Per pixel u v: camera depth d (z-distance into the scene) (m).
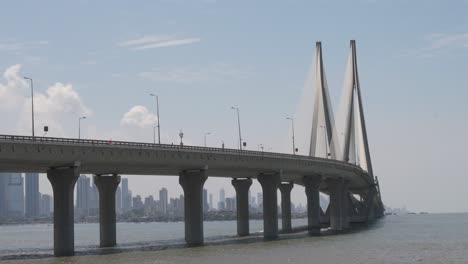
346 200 198.50
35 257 97.38
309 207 171.25
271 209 146.50
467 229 187.00
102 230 120.12
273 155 143.88
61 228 99.12
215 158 125.44
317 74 196.88
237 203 157.75
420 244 119.56
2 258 96.38
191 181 124.00
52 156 94.25
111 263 85.69
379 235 151.75
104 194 120.75
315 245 117.06
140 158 108.38
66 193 99.44
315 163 163.50
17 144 89.50
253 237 146.25
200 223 123.50
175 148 115.56
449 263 84.62
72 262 87.69
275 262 86.38
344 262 86.19
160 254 99.38
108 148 102.75
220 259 90.62
